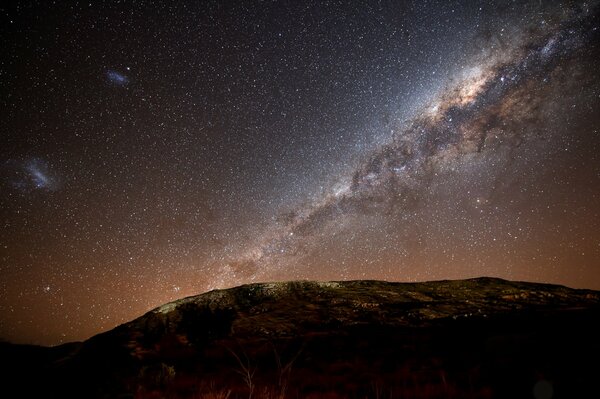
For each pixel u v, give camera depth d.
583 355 10.00
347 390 10.35
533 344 11.76
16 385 12.20
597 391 7.75
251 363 14.30
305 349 15.12
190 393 10.89
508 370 9.91
